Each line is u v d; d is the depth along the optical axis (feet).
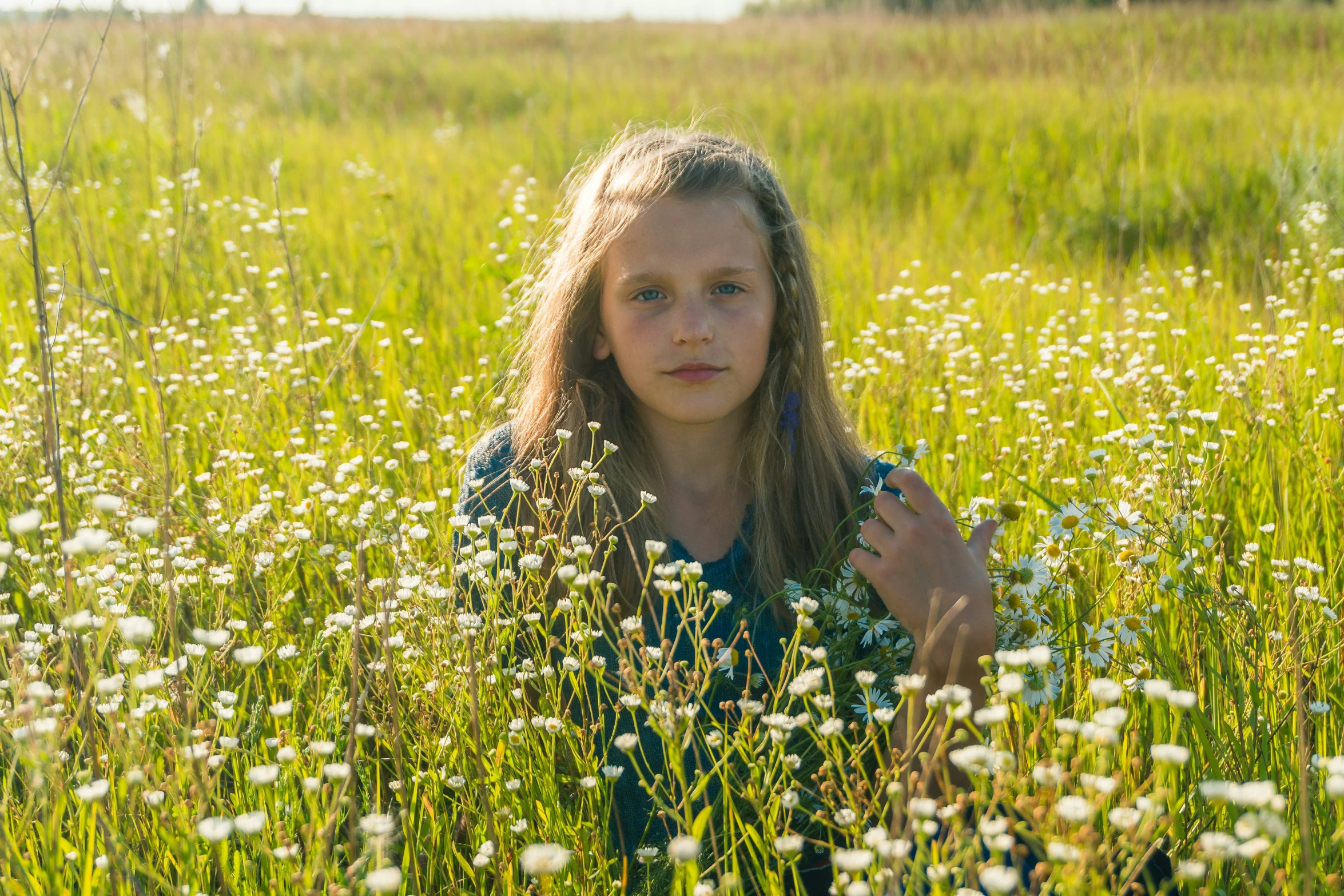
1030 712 6.83
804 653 5.81
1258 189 27.32
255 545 8.55
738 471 7.75
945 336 15.39
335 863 5.34
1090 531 7.64
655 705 5.54
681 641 7.16
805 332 7.75
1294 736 6.57
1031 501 9.95
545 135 40.14
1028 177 30.42
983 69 53.67
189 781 5.71
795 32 72.02
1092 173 29.81
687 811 5.26
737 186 7.31
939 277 21.31
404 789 5.74
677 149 7.47
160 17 30.35
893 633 6.89
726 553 7.64
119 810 6.03
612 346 7.52
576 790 6.55
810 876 6.41
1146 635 7.22
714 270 7.05
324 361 14.25
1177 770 5.60
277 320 15.19
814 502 7.72
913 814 4.61
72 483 9.64
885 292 19.92
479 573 6.79
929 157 35.88
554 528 7.62
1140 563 7.27
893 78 53.21
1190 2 58.54
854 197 32.32
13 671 6.00
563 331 8.00
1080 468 10.88
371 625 6.64
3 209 20.98
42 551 8.61
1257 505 10.55
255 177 28.14
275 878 5.57
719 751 6.26
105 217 20.77
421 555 8.21
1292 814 5.73
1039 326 16.96
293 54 63.52
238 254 19.21
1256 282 20.95
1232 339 15.43
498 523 7.06
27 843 5.49
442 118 51.34
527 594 7.33
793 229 7.67
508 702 6.78
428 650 6.93
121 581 7.41
